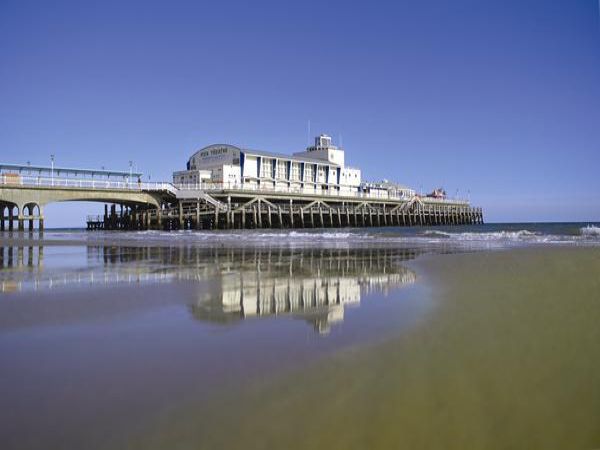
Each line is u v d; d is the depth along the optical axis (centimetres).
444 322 571
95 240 2961
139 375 397
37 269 1245
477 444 278
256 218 5728
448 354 440
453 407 325
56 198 4619
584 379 372
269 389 361
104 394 356
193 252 1894
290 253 1808
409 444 278
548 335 502
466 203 10362
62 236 3741
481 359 423
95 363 430
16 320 612
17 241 2805
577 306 653
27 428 303
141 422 309
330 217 6675
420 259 1416
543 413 316
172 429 299
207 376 392
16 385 377
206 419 312
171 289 883
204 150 6812
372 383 370
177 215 5300
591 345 461
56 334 539
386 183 9544
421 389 356
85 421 312
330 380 377
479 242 2283
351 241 2652
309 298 779
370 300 750
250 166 6362
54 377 394
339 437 287
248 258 1591
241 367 413
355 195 7125
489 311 632
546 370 393
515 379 375
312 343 488
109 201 5309
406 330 536
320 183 7162
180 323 595
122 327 573
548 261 1238
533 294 752
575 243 2078
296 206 6291
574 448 273
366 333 528
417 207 8494
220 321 605
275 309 684
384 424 303
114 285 938
